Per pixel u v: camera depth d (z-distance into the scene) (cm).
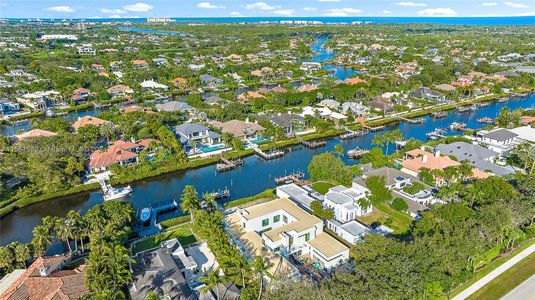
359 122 17900
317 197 10406
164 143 13862
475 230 7100
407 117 18950
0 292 6644
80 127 14650
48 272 7031
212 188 11825
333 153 14512
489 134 14438
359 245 6988
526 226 8694
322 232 8788
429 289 6153
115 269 6481
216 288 6444
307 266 7725
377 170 11106
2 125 17738
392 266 6041
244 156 14288
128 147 13662
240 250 8125
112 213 8556
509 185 9188
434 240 6806
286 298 5922
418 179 11075
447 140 14650
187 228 9331
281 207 9462
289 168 13362
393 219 9519
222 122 16925
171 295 6438
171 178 12581
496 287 6944
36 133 14425
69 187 11362
